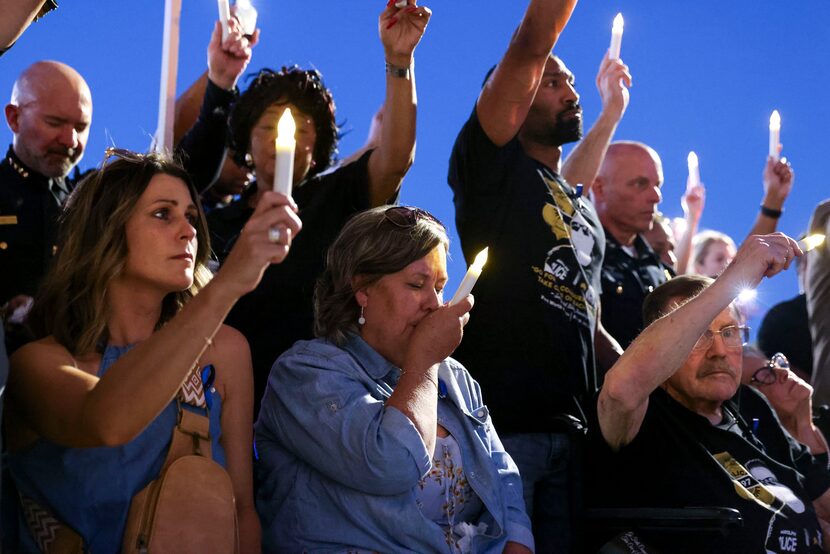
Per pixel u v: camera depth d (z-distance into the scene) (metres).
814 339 5.65
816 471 4.81
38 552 3.26
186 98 5.34
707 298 4.16
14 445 3.31
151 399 2.91
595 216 4.83
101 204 3.41
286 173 2.71
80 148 4.68
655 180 5.63
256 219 2.74
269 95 4.60
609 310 5.23
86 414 2.97
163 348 2.89
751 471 4.44
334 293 3.87
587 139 5.58
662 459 4.38
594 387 4.57
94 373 3.34
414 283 3.82
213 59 4.85
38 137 4.58
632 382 4.19
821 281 5.64
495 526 3.79
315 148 4.68
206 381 3.49
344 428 3.58
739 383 4.53
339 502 3.61
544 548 4.26
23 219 4.54
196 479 3.25
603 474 4.39
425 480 3.71
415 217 3.87
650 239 6.23
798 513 4.40
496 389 4.36
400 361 3.83
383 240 3.83
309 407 3.65
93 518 3.24
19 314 3.66
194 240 3.46
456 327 3.68
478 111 4.56
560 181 4.75
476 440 3.85
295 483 3.67
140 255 3.39
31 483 3.28
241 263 2.77
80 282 3.38
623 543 4.18
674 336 4.15
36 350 3.28
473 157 4.57
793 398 5.14
